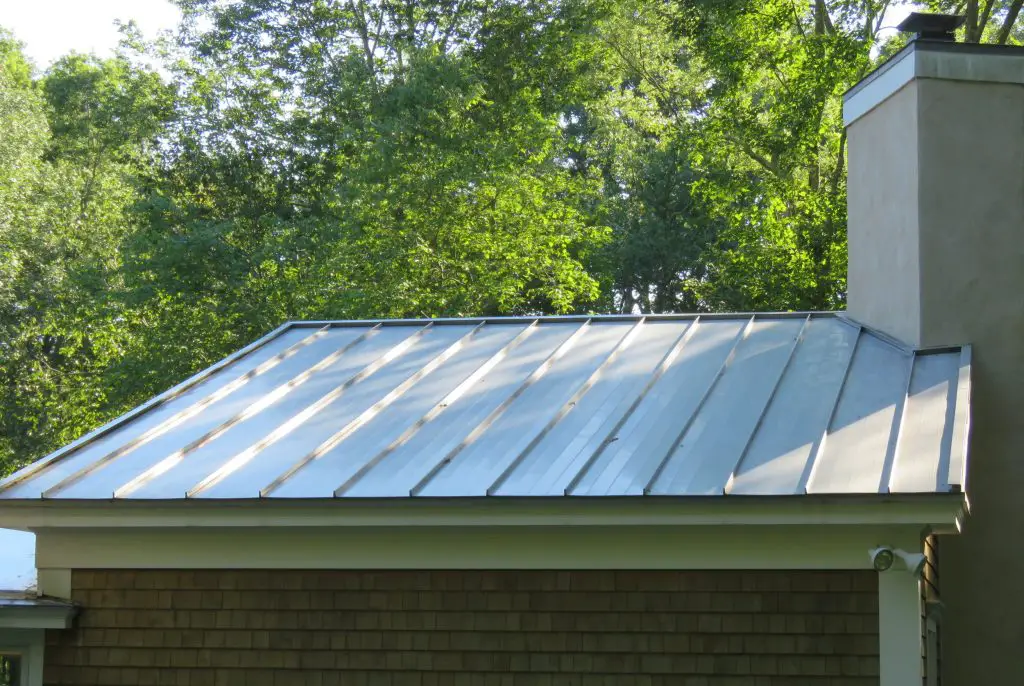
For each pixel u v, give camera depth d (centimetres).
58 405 3212
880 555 704
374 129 2778
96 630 838
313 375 1015
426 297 2691
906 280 972
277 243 2802
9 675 846
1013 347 937
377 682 794
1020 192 952
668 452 775
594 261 3709
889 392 846
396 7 3478
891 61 1023
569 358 1000
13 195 3309
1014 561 920
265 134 3269
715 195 2892
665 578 766
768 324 1057
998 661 914
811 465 730
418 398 936
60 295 3153
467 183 2723
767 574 751
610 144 4012
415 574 802
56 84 4066
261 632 816
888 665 722
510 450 810
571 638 772
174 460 850
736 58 2730
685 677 753
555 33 3425
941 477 691
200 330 2723
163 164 3197
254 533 823
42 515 809
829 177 2941
